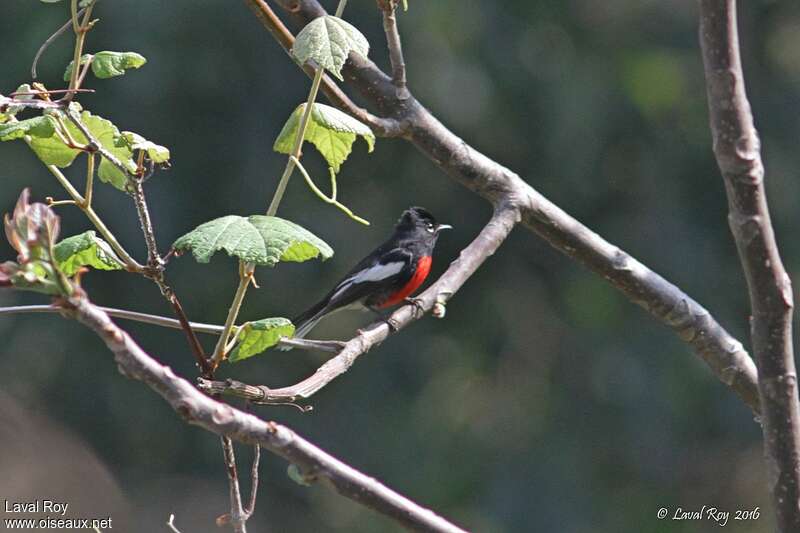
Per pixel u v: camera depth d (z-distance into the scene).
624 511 16.41
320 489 16.92
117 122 14.60
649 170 16.34
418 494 16.41
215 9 14.53
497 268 17.14
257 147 15.38
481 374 17.17
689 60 16.45
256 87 15.30
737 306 16.50
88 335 15.85
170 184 15.01
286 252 4.31
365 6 14.72
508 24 15.50
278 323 4.40
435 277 16.31
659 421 16.33
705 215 16.67
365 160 16.02
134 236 14.76
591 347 16.75
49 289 3.07
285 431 3.42
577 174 15.85
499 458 16.67
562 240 5.97
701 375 16.33
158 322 4.68
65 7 13.80
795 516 3.96
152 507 15.86
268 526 16.58
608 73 16.08
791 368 3.93
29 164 14.48
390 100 5.80
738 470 16.48
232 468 4.38
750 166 3.81
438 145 5.86
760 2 17.06
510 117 15.56
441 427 16.81
